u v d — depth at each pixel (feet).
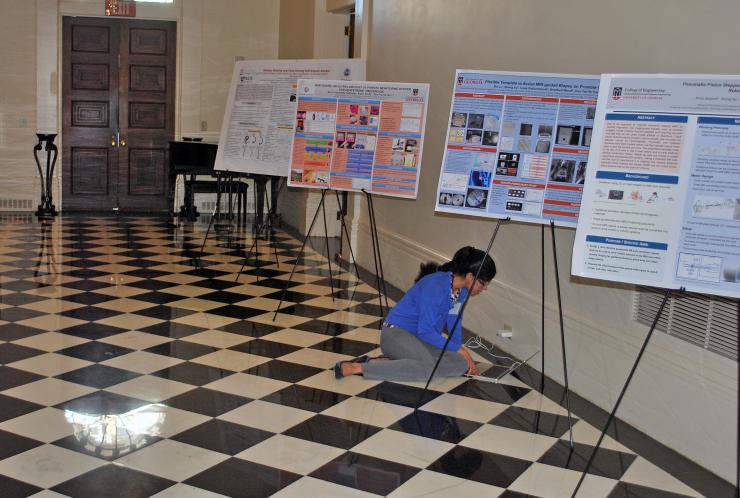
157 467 10.43
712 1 11.04
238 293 20.92
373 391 13.78
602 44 13.52
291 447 11.28
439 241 20.04
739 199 9.68
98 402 12.65
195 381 13.87
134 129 36.78
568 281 14.48
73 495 9.57
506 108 13.10
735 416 10.54
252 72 22.03
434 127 20.31
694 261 9.82
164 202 37.47
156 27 36.45
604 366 13.38
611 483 10.59
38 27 35.06
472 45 18.21
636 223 10.18
